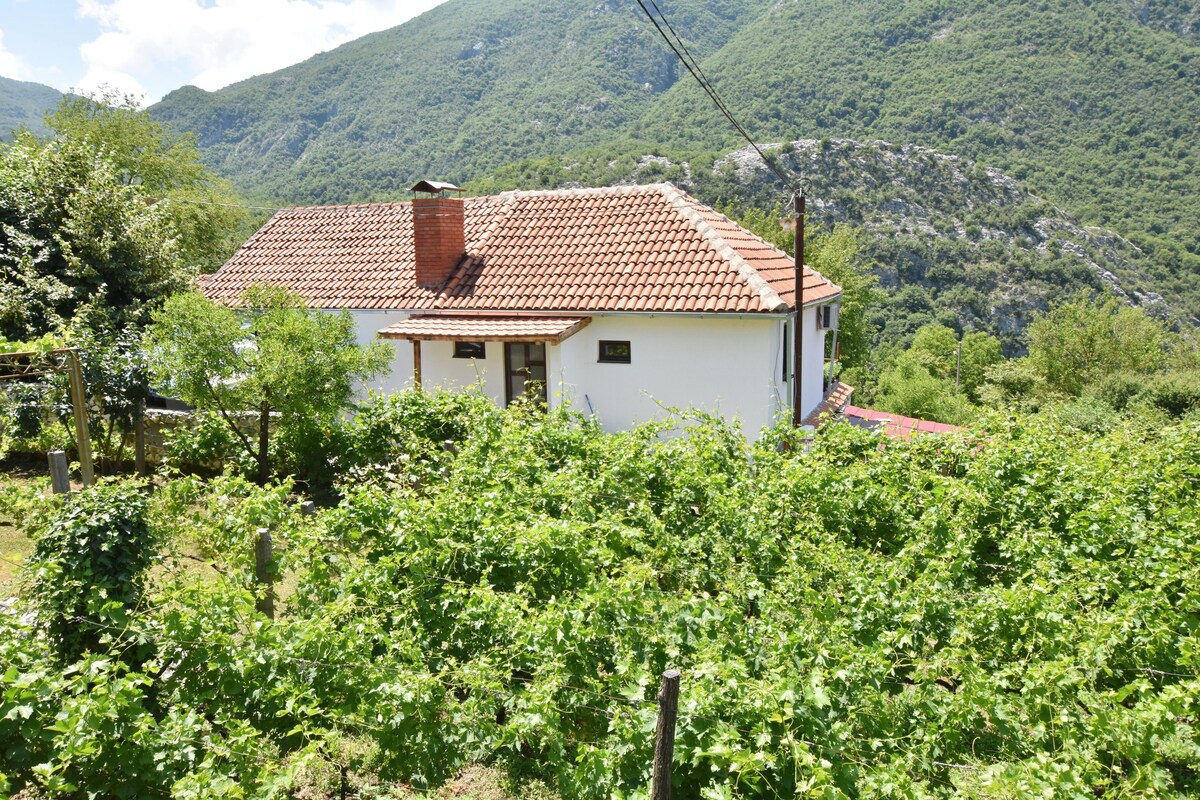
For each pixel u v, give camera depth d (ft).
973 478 33.24
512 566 24.06
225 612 20.54
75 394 34.24
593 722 19.39
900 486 33.86
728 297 49.29
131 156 117.70
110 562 21.16
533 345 53.52
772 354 49.11
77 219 50.39
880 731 18.03
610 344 53.11
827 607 22.09
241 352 41.60
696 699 16.94
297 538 24.63
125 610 20.06
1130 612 21.06
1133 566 25.71
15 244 49.34
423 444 39.09
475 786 19.74
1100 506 28.71
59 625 20.49
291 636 19.75
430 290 57.26
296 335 41.70
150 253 53.72
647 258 54.39
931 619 22.43
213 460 43.98
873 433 40.04
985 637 22.08
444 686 18.94
